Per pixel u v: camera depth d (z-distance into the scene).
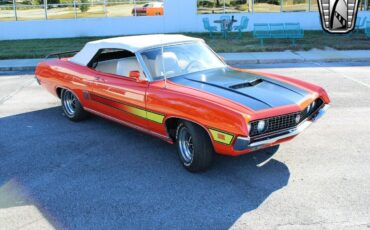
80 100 6.48
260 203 4.07
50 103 8.26
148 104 5.06
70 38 20.83
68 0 22.27
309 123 4.86
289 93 4.86
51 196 4.35
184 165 4.89
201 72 5.54
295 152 5.33
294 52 15.06
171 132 5.03
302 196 4.18
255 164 4.99
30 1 22.19
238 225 3.70
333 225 3.65
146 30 21.78
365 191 4.25
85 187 4.53
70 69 6.61
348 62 13.23
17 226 3.79
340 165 4.91
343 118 6.79
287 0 22.25
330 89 9.00
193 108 4.48
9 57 15.03
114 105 5.75
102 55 6.17
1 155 5.53
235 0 22.06
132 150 5.59
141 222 3.80
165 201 4.17
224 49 15.78
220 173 4.77
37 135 6.30
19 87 10.04
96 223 3.80
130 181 4.65
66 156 5.44
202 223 3.75
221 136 4.27
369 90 8.84
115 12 22.52
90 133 6.33
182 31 22.00
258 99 4.54
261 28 20.05
